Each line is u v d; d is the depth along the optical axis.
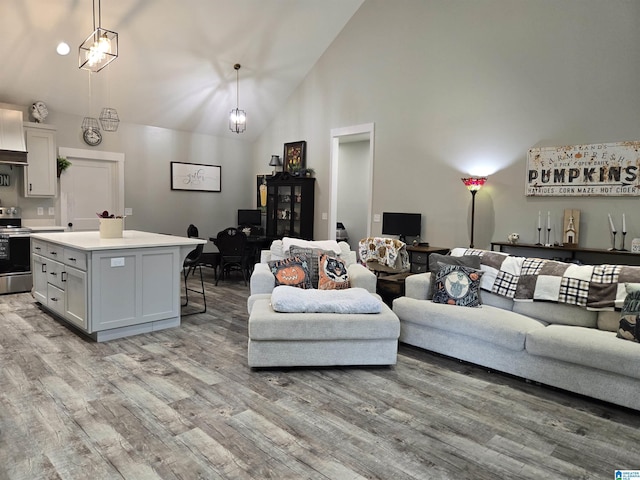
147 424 2.38
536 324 3.15
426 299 3.76
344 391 2.86
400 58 6.03
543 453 2.20
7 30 4.97
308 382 2.98
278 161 7.91
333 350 3.16
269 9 5.89
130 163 7.07
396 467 2.04
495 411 2.63
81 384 2.87
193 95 6.93
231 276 6.92
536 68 4.77
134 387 2.84
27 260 5.57
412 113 5.93
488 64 5.15
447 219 5.62
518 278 3.53
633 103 4.18
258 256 7.23
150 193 7.35
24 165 5.75
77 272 3.71
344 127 6.82
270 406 2.62
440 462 2.10
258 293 3.88
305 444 2.21
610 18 4.27
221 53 6.32
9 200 5.90
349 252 4.61
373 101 6.39
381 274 5.05
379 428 2.39
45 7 4.87
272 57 6.74
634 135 4.18
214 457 2.08
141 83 6.35
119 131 6.89
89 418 2.43
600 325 3.11
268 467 2.02
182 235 7.81
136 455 2.09
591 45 4.39
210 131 7.94
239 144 8.49
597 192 4.41
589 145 4.44
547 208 4.77
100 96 6.32
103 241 3.96
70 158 6.46
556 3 4.60
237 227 8.15
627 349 2.56
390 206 6.26
